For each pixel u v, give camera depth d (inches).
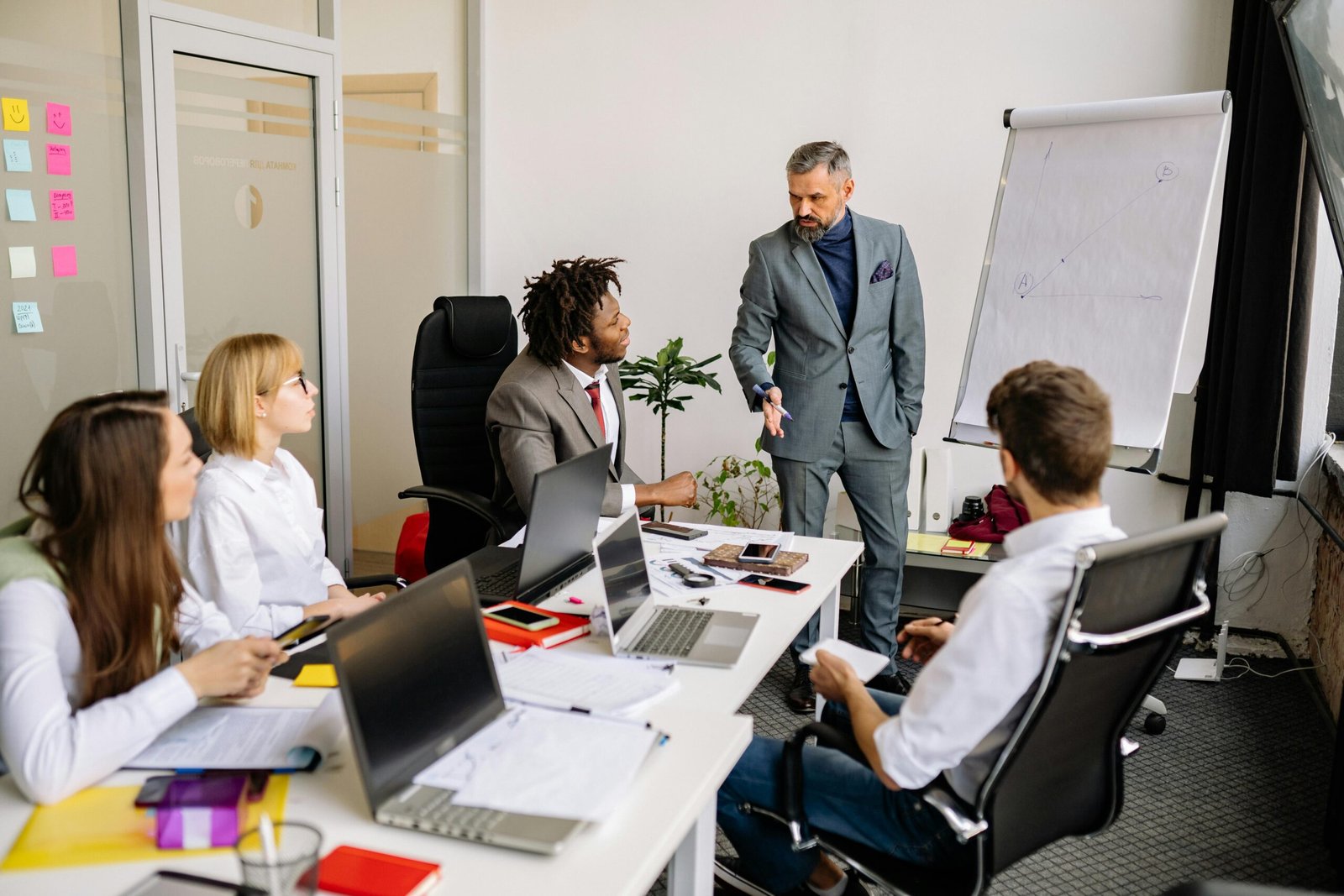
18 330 123.1
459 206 193.2
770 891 82.6
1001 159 163.8
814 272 136.3
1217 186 147.6
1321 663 146.0
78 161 128.5
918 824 69.0
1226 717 137.3
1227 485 149.9
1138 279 126.5
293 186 158.4
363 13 180.9
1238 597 160.9
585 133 186.2
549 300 118.2
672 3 177.8
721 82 177.2
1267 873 100.6
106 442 60.2
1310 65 96.5
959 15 162.6
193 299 143.8
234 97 147.1
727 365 183.8
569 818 53.7
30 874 49.8
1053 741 65.2
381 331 181.9
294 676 74.0
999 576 60.7
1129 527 163.9
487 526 138.6
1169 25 153.3
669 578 98.5
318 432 167.8
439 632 61.8
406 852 51.9
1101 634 61.1
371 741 54.9
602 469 98.0
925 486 160.7
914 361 140.0
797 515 142.3
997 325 135.3
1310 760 125.1
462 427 143.6
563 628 82.8
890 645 143.4
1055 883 99.1
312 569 96.7
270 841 44.1
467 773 57.7
